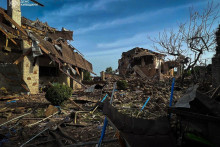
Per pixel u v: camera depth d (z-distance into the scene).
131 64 39.34
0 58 13.00
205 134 2.33
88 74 33.44
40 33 26.70
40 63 17.45
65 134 4.84
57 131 5.21
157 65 37.25
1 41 13.05
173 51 12.10
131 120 2.71
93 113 7.70
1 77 12.81
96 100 11.02
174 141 2.51
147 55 36.84
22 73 13.19
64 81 19.16
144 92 14.20
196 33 11.33
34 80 14.12
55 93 8.39
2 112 7.51
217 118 2.22
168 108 2.70
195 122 2.45
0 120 6.38
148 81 21.70
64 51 18.75
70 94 8.88
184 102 2.67
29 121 6.19
